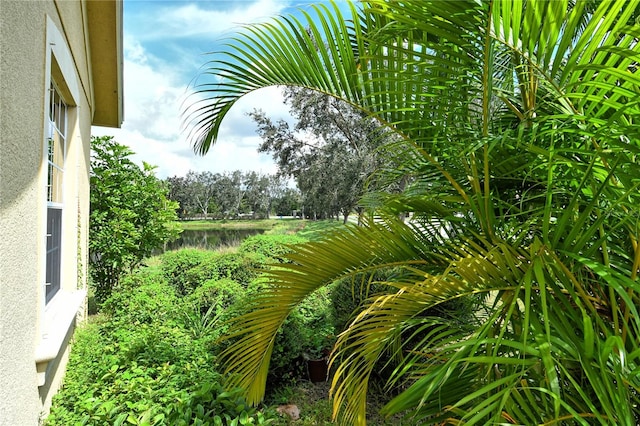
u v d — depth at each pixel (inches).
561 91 48.1
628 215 45.9
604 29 43.5
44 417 88.0
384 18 60.6
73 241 144.9
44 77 88.3
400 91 56.9
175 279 238.8
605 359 39.2
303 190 441.4
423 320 64.1
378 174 84.8
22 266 70.9
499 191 65.6
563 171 56.6
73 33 140.9
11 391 63.7
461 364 57.7
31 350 76.8
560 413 46.6
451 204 69.3
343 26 62.8
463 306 81.7
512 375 40.7
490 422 38.6
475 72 52.7
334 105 395.5
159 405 89.2
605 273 41.3
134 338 134.1
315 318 170.2
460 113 58.4
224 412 90.9
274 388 143.6
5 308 60.9
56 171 132.3
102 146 248.2
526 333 39.5
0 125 59.0
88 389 100.7
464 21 47.0
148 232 255.1
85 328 160.2
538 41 46.0
